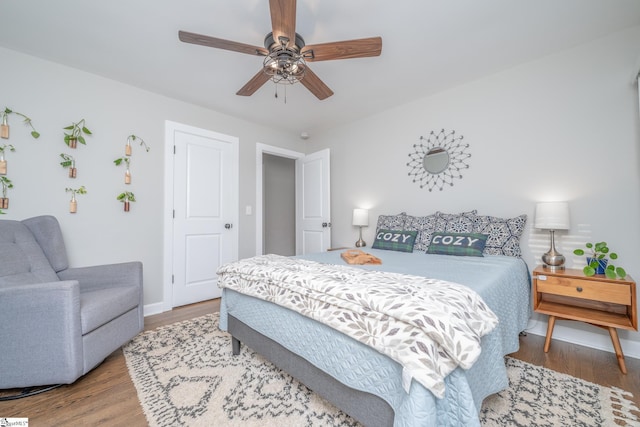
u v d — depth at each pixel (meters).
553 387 1.45
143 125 2.72
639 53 1.82
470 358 0.77
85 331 1.51
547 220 1.96
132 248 2.63
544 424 1.17
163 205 2.85
